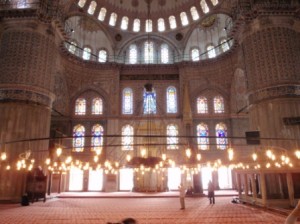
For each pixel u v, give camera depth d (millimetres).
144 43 29125
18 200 16312
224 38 26719
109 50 28719
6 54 17734
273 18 17797
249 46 18391
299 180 15422
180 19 28500
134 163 14117
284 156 13219
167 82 27984
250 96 18297
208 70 26938
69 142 25953
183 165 16453
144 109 27297
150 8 28641
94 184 26172
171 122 26938
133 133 26750
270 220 9977
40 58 18188
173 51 28875
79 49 27188
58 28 19766
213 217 10836
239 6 18547
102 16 27656
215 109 26828
